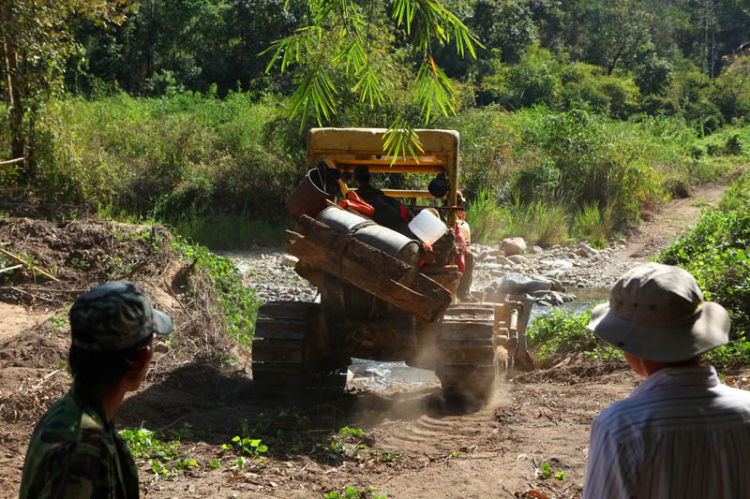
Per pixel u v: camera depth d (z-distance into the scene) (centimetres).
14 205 1839
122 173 2230
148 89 4284
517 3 5578
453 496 454
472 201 2322
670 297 210
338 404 720
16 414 586
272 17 4506
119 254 1030
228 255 1889
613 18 7238
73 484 181
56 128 1953
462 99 2453
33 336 741
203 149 2392
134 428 594
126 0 2008
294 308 723
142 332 206
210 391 735
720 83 6297
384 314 663
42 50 1817
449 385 680
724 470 201
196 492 454
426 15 430
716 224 1297
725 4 9038
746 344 755
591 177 2361
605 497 204
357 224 625
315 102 449
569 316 1061
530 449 550
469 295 845
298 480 487
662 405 206
